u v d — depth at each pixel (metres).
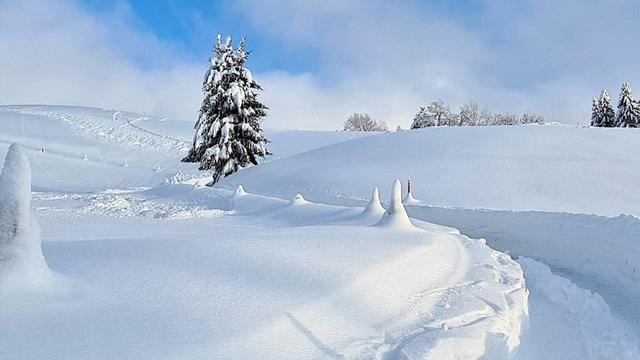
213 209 15.48
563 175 21.47
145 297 3.70
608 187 19.89
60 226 9.94
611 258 8.95
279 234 6.32
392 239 6.66
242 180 29.06
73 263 4.44
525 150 25.33
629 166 22.30
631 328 5.95
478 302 4.83
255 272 4.52
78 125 66.69
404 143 29.34
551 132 28.77
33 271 3.51
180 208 15.49
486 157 24.50
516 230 12.19
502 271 6.36
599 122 72.25
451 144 27.47
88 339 2.95
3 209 3.47
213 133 31.20
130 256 4.74
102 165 47.38
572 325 5.77
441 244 7.08
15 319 3.06
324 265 4.92
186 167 48.84
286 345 3.33
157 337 3.08
